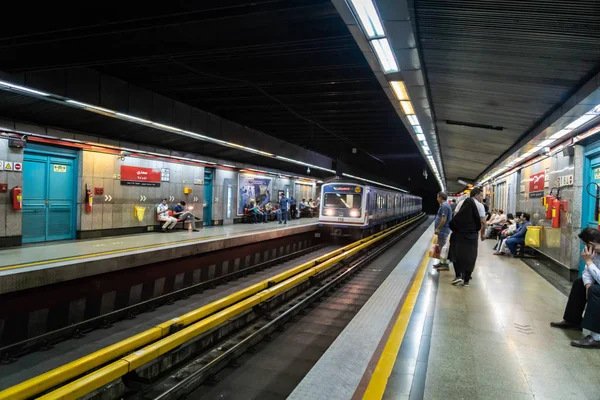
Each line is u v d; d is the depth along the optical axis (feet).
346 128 50.88
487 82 18.06
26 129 33.55
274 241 52.03
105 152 42.47
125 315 25.03
